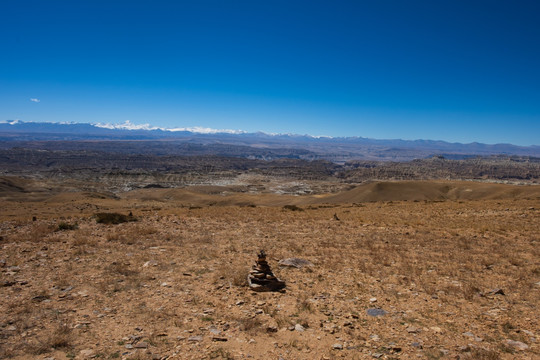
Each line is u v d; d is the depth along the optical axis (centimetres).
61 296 1081
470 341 840
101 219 2672
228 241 2056
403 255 1719
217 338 836
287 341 840
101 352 756
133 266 1455
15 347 760
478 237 2222
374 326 929
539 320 949
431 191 14462
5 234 2092
